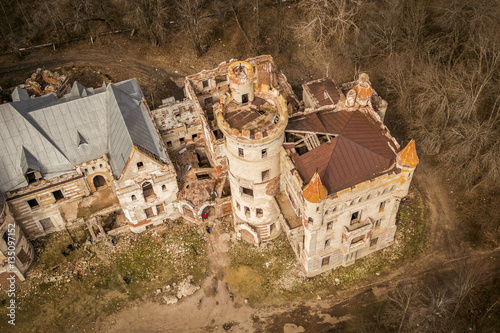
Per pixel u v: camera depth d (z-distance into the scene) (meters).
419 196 72.44
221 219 70.88
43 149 65.69
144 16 87.19
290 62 89.94
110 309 63.28
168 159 65.62
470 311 60.75
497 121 69.94
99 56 92.44
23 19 96.38
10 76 89.44
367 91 57.97
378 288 63.47
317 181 50.28
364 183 53.09
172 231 70.12
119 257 67.69
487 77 67.31
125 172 61.28
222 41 93.56
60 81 81.00
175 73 89.81
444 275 64.19
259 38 92.69
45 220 68.44
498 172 65.38
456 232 68.38
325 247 61.03
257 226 65.25
